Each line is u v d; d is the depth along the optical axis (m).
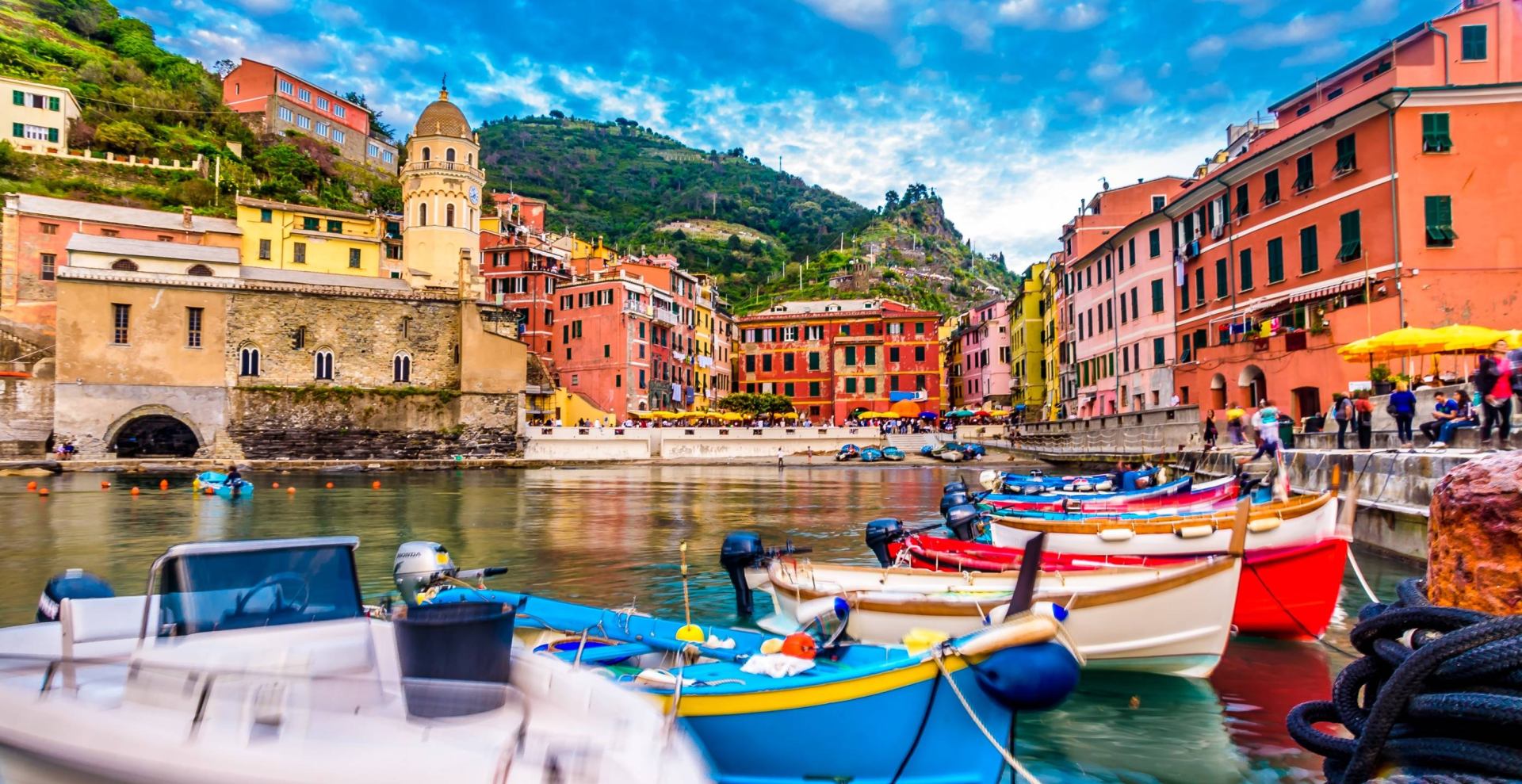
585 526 26.22
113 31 107.00
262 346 60.00
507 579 17.06
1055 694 6.04
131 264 59.94
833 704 6.51
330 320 61.97
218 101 102.12
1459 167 29.97
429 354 64.50
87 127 82.31
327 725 4.29
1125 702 9.40
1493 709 4.03
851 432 69.56
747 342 93.56
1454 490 5.06
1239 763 7.78
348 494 38.47
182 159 85.69
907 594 9.93
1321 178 33.88
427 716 4.39
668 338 84.62
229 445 58.41
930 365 87.44
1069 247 64.81
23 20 95.31
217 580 5.87
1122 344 51.91
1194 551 13.02
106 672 4.91
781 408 83.62
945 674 6.32
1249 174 38.47
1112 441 46.09
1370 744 4.50
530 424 70.19
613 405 76.69
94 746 4.20
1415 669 4.35
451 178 70.38
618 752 4.29
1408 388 23.69
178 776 3.92
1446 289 29.58
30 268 63.19
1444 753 4.26
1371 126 31.38
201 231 68.25
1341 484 20.88
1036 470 51.25
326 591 6.20
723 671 7.31
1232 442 30.30
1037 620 6.19
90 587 7.73
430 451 62.88
